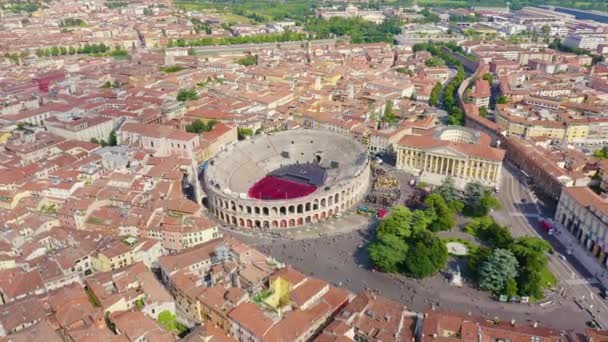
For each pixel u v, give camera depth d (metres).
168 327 184.62
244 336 170.38
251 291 190.75
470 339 162.38
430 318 173.62
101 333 162.62
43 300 181.62
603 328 184.75
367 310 180.25
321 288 188.50
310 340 175.25
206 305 182.38
